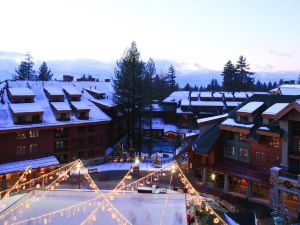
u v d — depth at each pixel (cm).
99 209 3309
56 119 5516
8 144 4944
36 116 5294
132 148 6612
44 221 3027
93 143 5953
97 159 5975
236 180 4584
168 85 13462
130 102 6825
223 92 9675
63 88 6431
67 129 5609
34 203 3491
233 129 4541
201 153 4703
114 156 6172
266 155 4253
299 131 3869
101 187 4544
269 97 4709
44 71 10769
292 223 3447
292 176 3678
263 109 4547
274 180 3809
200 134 5119
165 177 5006
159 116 9281
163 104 9356
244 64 12025
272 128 4112
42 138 5300
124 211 3281
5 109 5297
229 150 4794
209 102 9100
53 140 5431
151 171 5341
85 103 6328
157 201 3525
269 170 4178
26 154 5128
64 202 3534
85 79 8912
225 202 4059
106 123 6128
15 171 4628
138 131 7050
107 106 6334
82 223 2875
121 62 7631
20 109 5156
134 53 6931
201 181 4866
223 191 4472
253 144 4419
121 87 6819
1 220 3048
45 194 3703
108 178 4919
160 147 7406
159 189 4038
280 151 4003
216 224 3381
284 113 3841
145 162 5912
